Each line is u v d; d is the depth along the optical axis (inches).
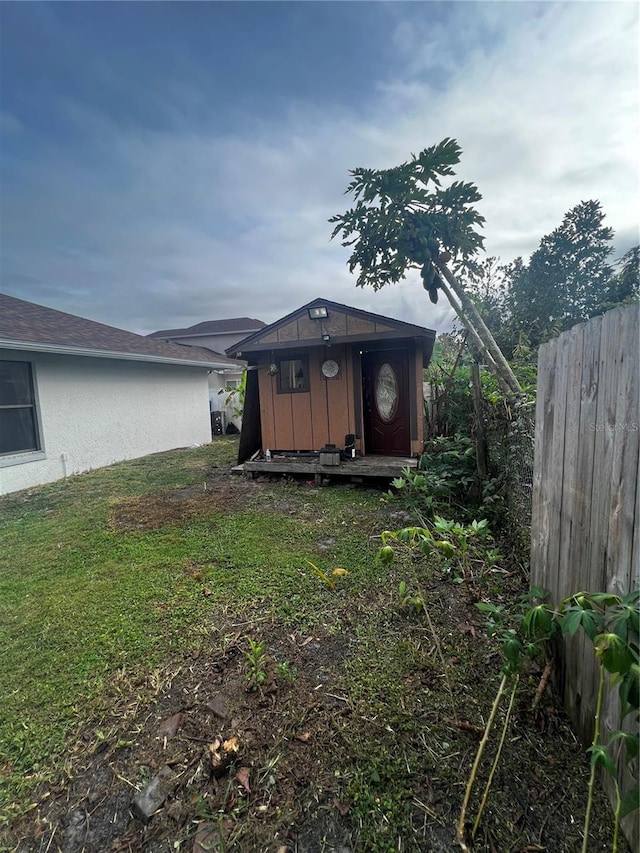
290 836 49.2
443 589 103.7
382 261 161.2
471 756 57.7
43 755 61.4
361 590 105.3
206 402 434.9
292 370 245.3
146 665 80.5
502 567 111.7
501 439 140.3
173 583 113.7
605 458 50.4
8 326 244.1
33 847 49.3
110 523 168.6
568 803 50.4
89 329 340.2
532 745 58.2
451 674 73.6
